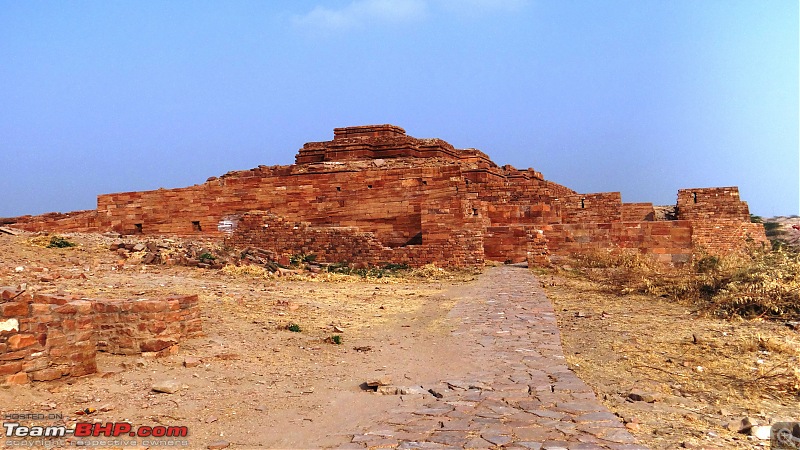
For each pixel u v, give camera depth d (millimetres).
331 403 9219
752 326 14664
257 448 7418
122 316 11180
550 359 11625
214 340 12516
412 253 27641
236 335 13148
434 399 9328
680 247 27062
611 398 9445
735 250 25688
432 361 11820
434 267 26250
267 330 13906
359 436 7719
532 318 15750
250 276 22844
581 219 36469
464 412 8562
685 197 36719
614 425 7934
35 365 8930
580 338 13664
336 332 14406
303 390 9883
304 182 33312
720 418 8633
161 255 24438
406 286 22891
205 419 8359
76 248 24969
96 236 28969
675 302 18125
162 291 17344
